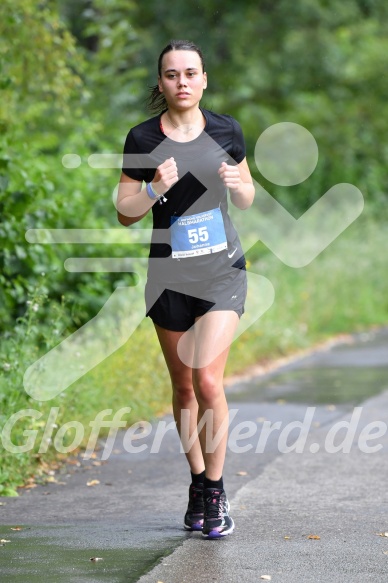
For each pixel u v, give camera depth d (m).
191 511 13.20
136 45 41.44
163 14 56.38
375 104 60.22
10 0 24.20
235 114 56.19
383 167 60.06
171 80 12.36
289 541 12.67
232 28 57.41
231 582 11.03
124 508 14.61
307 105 57.44
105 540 12.71
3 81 23.59
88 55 42.59
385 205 57.25
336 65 58.78
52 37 25.83
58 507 14.69
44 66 25.95
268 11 58.66
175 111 12.49
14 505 14.83
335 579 11.20
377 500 14.90
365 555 12.09
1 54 23.81
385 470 16.95
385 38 61.69
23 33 25.22
